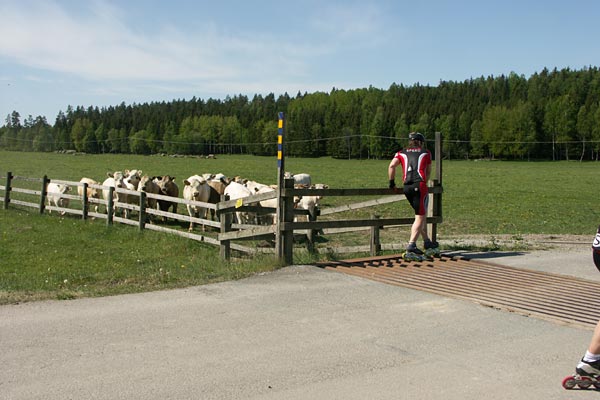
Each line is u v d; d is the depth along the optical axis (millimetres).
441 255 10227
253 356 5129
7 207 19391
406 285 7934
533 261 10039
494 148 108750
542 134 107250
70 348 5289
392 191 10133
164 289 7695
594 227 18469
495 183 42750
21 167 52062
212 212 18797
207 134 135750
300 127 122000
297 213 11766
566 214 22750
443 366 4941
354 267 9125
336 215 21906
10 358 5016
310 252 10250
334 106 149375
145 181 18453
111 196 15539
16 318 6246
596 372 4434
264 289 7668
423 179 9453
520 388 4492
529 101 112438
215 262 10047
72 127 138375
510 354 5266
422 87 154375
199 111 162125
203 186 17734
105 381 4539
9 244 12844
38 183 35562
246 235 9766
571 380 4477
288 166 69438
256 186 18922
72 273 9703
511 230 17281
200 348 5324
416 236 9586
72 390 4363
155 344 5422
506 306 6879
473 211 23406
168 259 11312
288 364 4945
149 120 148500
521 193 33438
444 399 4273
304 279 8273
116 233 14383
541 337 5777
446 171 61812
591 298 7391
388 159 106438
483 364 5000
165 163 68688
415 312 6621
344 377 4672
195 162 73438
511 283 8164
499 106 114500
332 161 90688
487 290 7727
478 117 118062
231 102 180750
